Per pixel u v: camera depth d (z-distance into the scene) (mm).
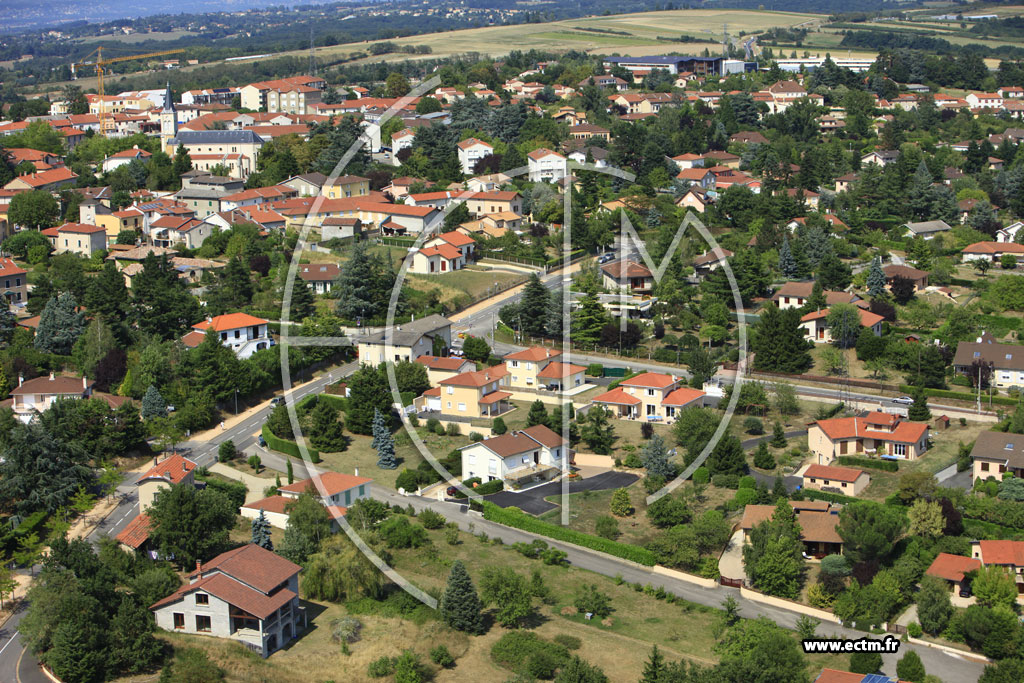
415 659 76125
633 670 75062
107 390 123375
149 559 86125
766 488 99562
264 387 130125
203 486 99312
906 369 134375
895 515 90375
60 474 95812
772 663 73438
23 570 87125
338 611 83312
